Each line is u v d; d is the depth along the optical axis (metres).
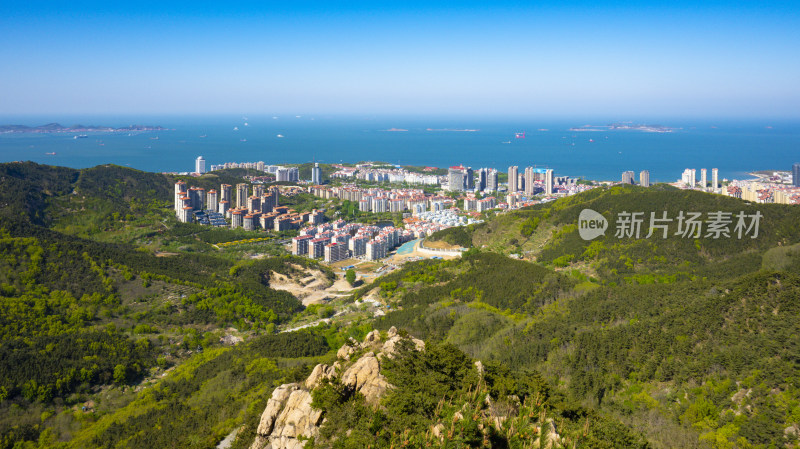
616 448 62.06
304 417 63.38
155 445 92.25
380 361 69.88
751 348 91.62
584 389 95.69
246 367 119.06
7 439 99.50
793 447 74.19
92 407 113.94
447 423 54.34
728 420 82.50
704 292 117.12
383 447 53.00
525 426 56.31
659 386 94.12
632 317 119.94
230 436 86.62
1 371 112.50
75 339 131.50
